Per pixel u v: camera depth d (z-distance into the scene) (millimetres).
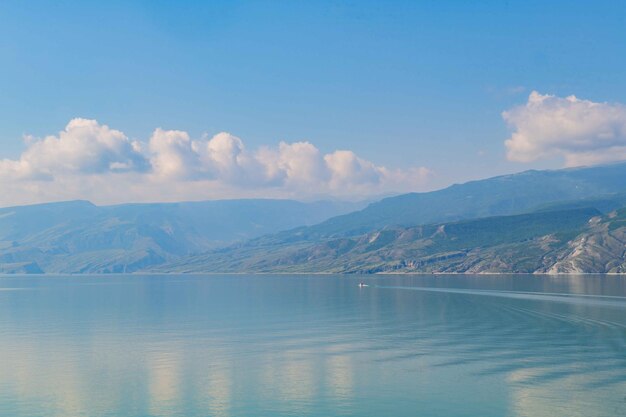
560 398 85500
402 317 183375
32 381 99750
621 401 83812
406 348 124000
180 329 159500
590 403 83125
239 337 142750
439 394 88750
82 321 183625
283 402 87000
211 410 84375
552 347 122812
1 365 111812
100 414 83500
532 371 100750
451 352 118625
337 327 159625
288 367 107188
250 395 90562
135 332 154375
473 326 157250
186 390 93688
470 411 81312
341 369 104875
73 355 120938
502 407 82438
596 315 178750
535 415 79000
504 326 156250
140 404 87312
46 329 163000
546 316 178375
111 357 118438
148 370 106625
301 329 156250
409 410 82375
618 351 117750
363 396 88812
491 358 111875
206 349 126125
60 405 87312
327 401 87000
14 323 179500
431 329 152750
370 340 135250
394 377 98562
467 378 97000
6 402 88812
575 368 102625
